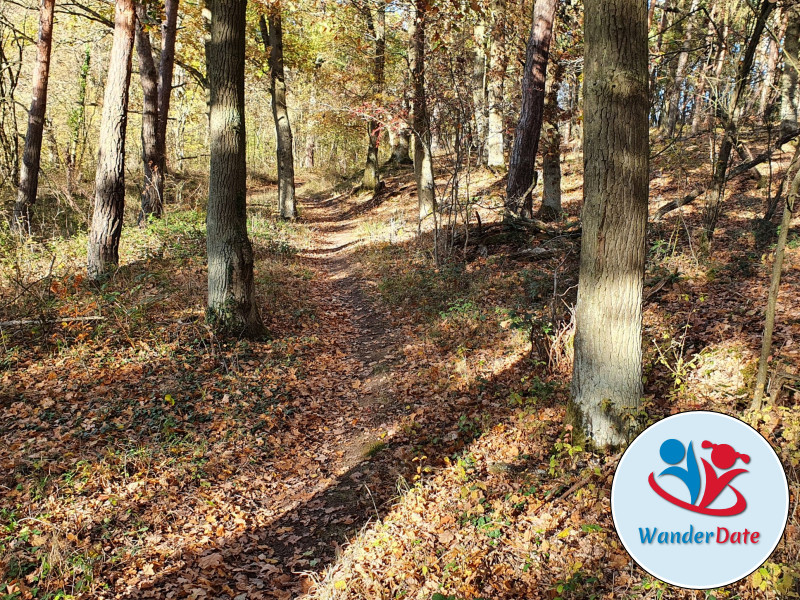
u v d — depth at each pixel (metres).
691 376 6.41
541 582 4.02
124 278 11.10
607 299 5.13
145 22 15.58
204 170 32.50
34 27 23.92
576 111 15.30
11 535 4.61
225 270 8.93
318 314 11.22
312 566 4.63
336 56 24.89
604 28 4.76
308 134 43.47
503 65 17.92
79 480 5.38
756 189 13.43
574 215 14.78
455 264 12.32
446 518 4.83
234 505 5.44
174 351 8.30
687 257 9.91
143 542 4.77
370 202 26.36
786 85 14.83
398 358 8.95
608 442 5.26
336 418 7.36
